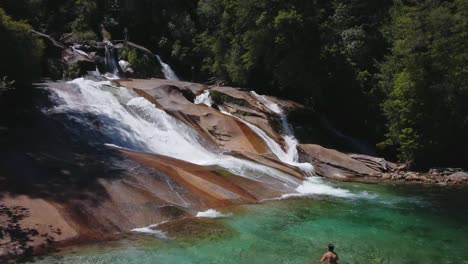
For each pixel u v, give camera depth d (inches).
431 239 591.8
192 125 967.6
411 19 1116.5
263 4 1263.5
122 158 685.9
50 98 842.2
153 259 468.4
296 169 932.0
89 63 1301.7
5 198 515.2
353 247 548.4
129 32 1898.4
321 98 1333.7
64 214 516.4
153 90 1050.1
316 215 661.9
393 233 608.1
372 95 1277.1
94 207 545.3
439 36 1077.8
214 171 745.0
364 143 1289.4
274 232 575.5
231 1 1514.5
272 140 1054.4
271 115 1172.5
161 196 612.4
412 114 1120.2
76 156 664.4
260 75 1503.4
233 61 1475.1
